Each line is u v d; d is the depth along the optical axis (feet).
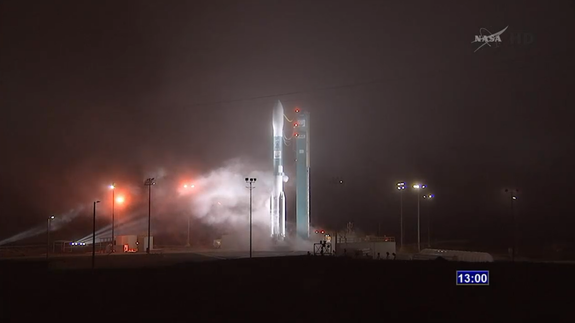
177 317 91.81
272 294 109.29
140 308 99.55
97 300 107.14
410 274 125.49
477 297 101.65
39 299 108.06
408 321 88.02
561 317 88.74
